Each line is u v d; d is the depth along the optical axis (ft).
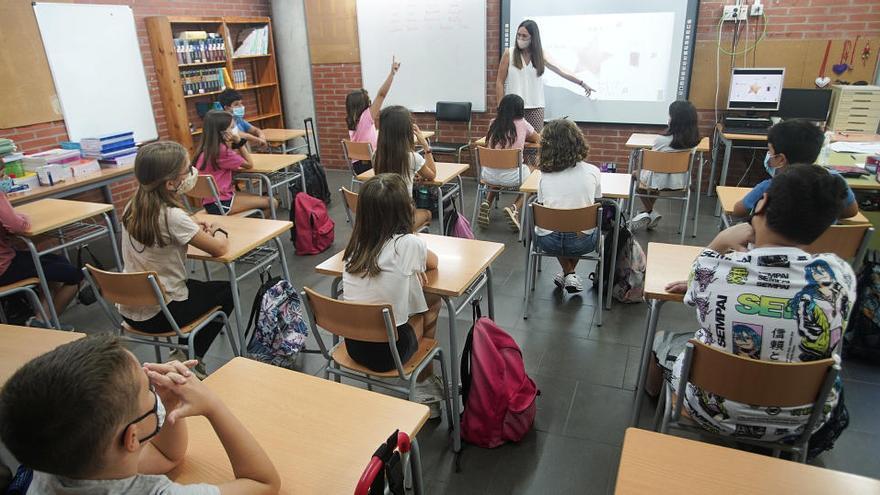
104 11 14.48
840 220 7.88
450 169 12.98
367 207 5.83
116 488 2.59
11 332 5.37
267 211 14.69
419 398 7.15
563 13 17.03
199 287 7.75
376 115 16.28
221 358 8.95
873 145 11.95
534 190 10.53
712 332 4.58
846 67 14.98
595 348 8.93
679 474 3.36
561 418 7.34
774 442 4.79
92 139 13.10
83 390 2.35
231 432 3.25
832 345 4.27
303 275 12.06
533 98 16.39
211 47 17.52
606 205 10.22
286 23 20.45
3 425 2.36
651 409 7.43
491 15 17.89
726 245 5.55
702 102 16.55
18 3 12.52
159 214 6.80
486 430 6.70
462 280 6.54
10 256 8.84
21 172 11.51
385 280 5.88
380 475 3.23
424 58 19.12
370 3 19.11
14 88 12.61
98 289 7.05
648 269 6.62
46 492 2.57
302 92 21.16
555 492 6.15
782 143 7.49
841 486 3.24
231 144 12.70
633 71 16.90
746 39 15.62
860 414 7.23
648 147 14.44
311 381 4.50
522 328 9.59
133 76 15.52
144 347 9.20
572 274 10.66
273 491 3.33
